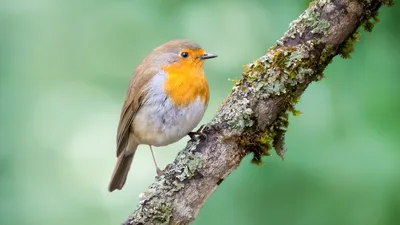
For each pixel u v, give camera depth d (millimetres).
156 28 12141
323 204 8578
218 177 7562
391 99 8539
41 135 13898
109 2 12688
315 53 7445
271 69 7504
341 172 8562
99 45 13492
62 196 13961
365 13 7383
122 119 9945
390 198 8281
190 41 9469
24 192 13164
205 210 9180
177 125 9195
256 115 7539
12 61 13773
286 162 8906
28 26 13875
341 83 8875
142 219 7434
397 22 8680
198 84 9141
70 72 13898
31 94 13875
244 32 11414
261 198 8969
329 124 8875
